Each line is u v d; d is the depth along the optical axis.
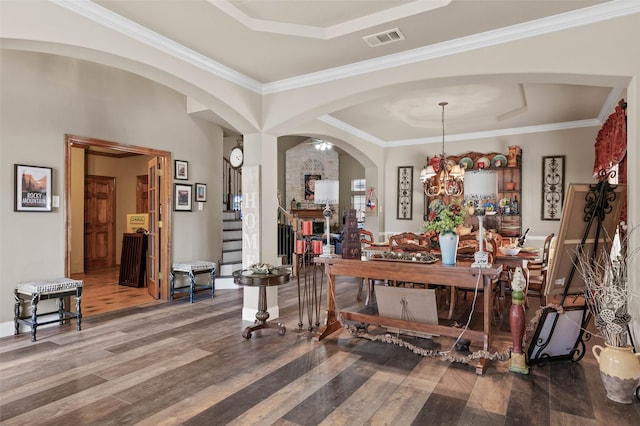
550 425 2.17
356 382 2.73
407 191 7.79
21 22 2.50
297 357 3.21
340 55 3.63
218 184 6.52
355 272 3.64
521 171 6.71
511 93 4.95
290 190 13.08
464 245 4.55
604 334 2.59
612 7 2.77
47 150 4.23
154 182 5.76
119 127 4.99
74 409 2.36
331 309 3.84
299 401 2.46
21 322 3.81
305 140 13.39
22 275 3.98
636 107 2.78
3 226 3.85
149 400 2.47
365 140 7.32
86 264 8.23
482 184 3.04
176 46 3.38
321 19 3.13
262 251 4.37
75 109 4.50
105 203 8.66
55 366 3.02
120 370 2.94
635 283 2.80
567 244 3.00
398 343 3.39
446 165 6.46
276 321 4.25
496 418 2.25
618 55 2.80
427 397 2.51
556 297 3.48
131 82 5.16
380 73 3.72
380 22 3.02
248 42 3.36
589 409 2.35
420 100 5.29
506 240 5.49
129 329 4.00
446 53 3.39
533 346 2.96
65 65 4.41
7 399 2.48
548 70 3.02
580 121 6.24
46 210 4.18
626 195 3.23
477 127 6.76
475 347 3.46
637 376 2.40
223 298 5.54
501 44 3.18
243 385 2.68
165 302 5.29
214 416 2.27
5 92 3.89
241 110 4.14
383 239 7.96
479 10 2.83
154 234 5.70
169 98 5.68
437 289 5.41
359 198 13.91
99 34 2.86
